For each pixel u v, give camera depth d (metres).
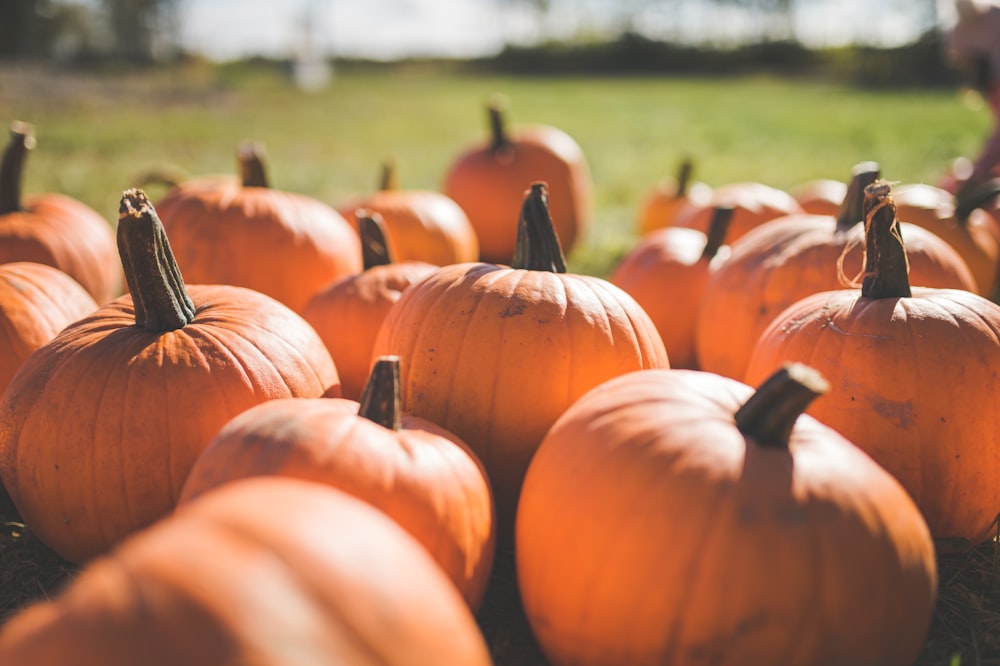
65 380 2.33
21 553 2.59
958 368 2.40
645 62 54.66
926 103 28.28
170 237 3.80
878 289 2.60
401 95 34.41
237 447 1.88
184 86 30.48
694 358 4.15
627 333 2.52
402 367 2.53
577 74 54.22
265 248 3.73
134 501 2.29
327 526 1.33
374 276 3.47
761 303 3.25
